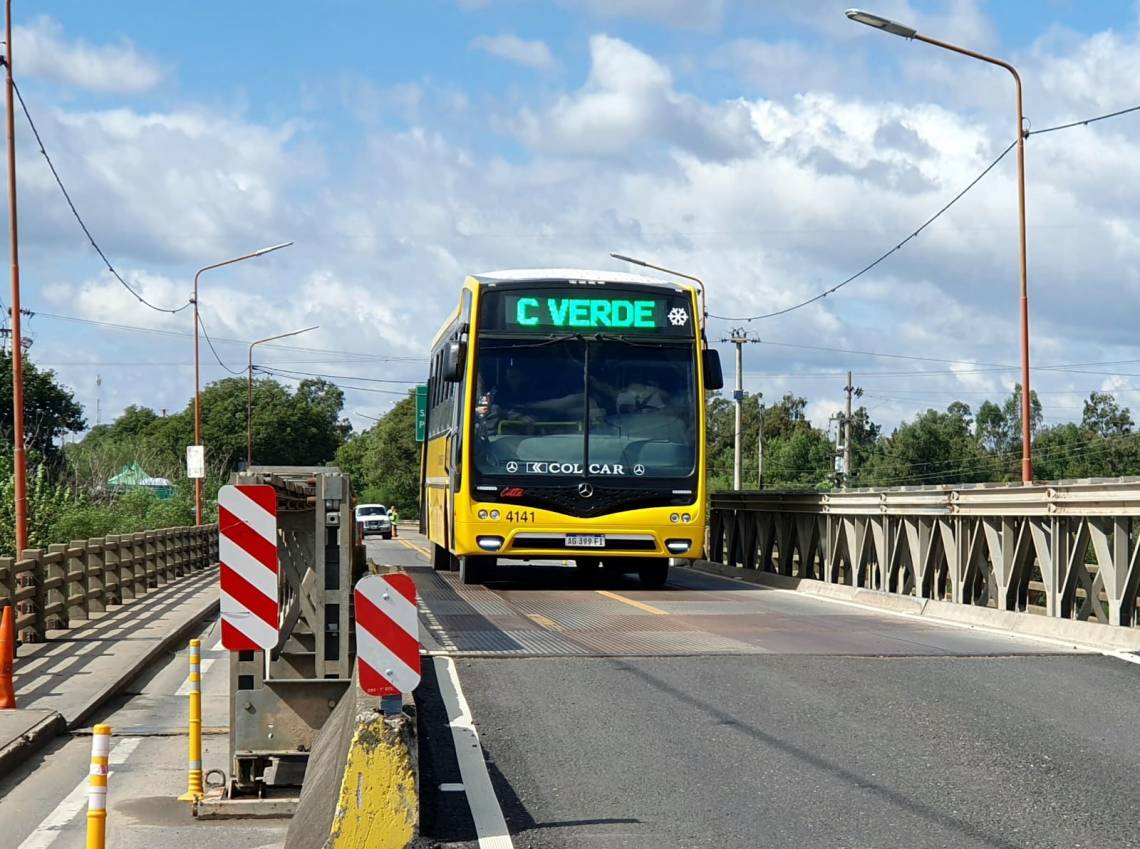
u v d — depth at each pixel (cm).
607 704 1019
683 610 1780
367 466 12269
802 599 2080
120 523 3531
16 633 1642
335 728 828
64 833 852
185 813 905
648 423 2056
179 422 12331
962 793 775
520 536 2022
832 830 703
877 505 2019
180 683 1495
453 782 798
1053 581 1496
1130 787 787
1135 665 1205
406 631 718
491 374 2044
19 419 2325
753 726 949
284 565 930
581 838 689
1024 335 2598
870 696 1056
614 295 2075
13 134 2331
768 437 13425
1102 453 10706
